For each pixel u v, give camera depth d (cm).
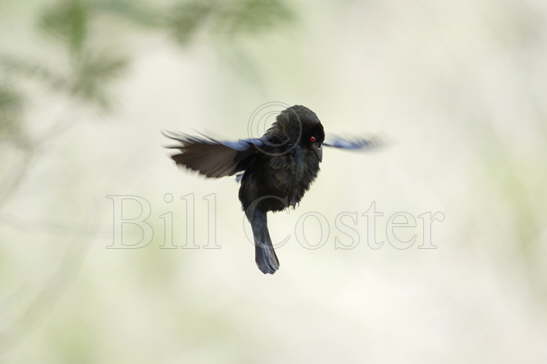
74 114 535
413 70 1550
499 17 1599
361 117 1465
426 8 1576
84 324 1298
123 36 523
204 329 1384
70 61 515
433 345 1508
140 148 1031
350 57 1495
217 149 465
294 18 536
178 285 1377
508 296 1565
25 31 653
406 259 1554
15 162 548
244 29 528
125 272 1338
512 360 1507
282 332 1441
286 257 1492
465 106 1580
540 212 1587
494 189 1577
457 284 1552
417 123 1550
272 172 548
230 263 1392
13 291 998
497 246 1576
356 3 1522
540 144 1599
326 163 1500
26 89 514
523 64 1598
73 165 806
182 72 1103
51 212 759
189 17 524
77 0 509
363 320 1495
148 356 1341
